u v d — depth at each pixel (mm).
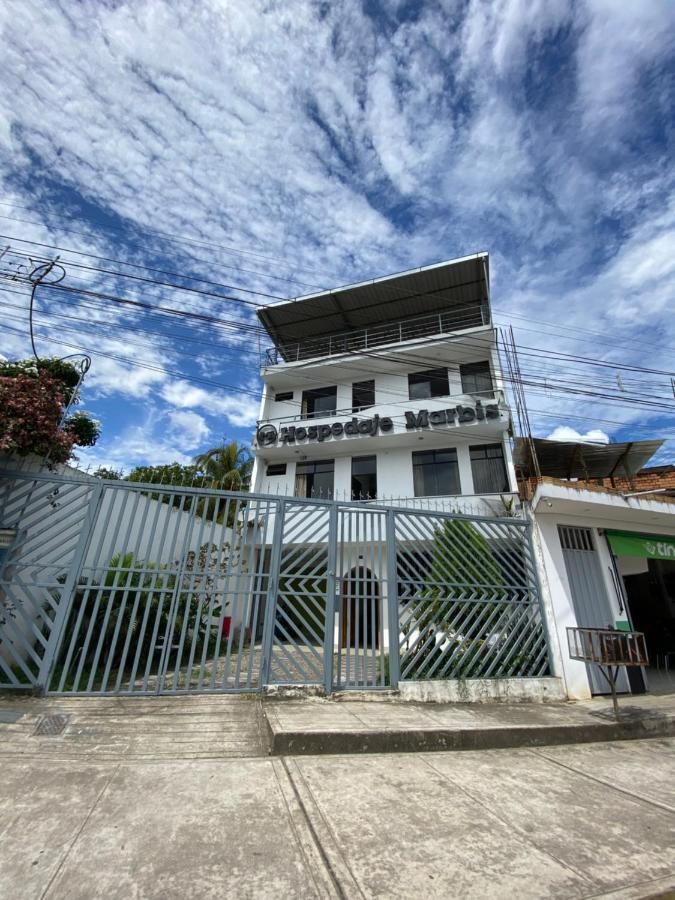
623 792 3414
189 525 5648
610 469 16812
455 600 6328
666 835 2756
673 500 7277
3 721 4117
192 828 2621
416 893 2117
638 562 8555
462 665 6246
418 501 15555
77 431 8219
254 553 5848
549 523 7238
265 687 5383
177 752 3799
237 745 4031
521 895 2129
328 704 5250
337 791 3242
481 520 6906
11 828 2525
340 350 21141
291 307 19844
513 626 6551
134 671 5086
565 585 6922
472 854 2465
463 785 3457
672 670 9508
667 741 4934
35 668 5848
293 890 2107
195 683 5613
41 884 2068
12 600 5027
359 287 18562
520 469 17234
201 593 5438
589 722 5047
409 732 4301
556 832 2748
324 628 5742
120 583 6672
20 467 5656
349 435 17578
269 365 20344
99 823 2627
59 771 3309
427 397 18484
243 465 23578
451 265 17344
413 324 20266
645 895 2166
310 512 6137
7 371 5961
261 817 2791
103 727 4176
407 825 2770
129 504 7855
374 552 6254
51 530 6168
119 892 2039
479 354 18281
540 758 4211
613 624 7055
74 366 7773
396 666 5824
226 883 2137
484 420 16109
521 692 6102
